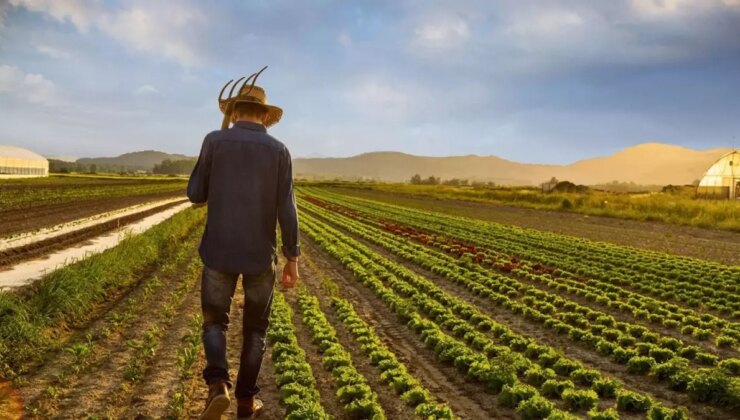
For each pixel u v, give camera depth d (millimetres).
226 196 4879
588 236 29500
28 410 5684
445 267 18391
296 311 11750
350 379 7105
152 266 16547
